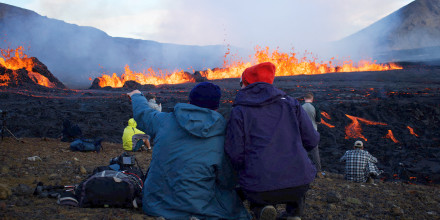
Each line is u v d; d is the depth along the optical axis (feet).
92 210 11.97
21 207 11.91
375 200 17.24
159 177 11.12
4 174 17.89
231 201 11.21
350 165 25.30
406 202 17.11
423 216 14.49
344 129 61.57
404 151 48.65
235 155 10.34
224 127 11.12
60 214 11.19
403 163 42.57
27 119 60.54
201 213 10.57
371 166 24.84
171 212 10.80
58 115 66.33
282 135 10.19
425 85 117.80
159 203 11.13
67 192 12.82
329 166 42.24
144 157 29.91
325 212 14.49
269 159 9.91
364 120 66.74
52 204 12.51
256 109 10.51
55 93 122.52
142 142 33.78
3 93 92.89
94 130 56.70
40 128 54.95
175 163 10.89
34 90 124.36
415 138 54.85
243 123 10.36
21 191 13.76
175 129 11.24
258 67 11.12
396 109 70.23
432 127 61.67
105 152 31.68
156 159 11.29
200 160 10.72
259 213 10.52
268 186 9.78
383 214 14.51
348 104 75.25
